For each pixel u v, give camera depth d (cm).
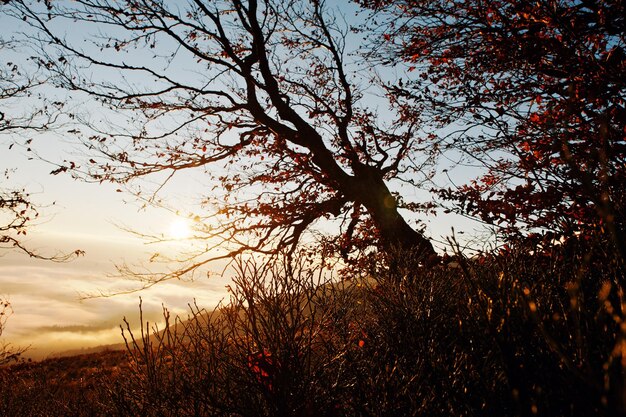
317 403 388
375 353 410
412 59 558
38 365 1198
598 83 390
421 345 366
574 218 435
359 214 1252
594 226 343
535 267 381
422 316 402
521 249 414
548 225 484
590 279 307
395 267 583
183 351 428
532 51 436
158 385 409
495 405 248
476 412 261
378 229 1178
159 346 421
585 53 421
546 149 419
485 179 568
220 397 408
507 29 450
